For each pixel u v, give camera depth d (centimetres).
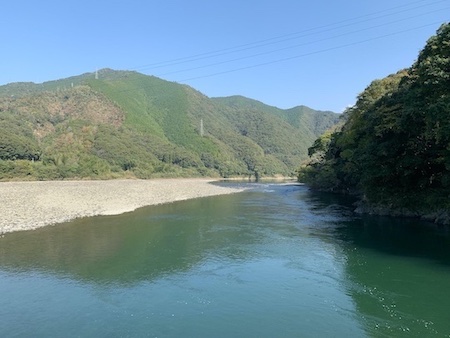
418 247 2384
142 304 1515
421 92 2991
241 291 1664
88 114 14525
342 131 6153
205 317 1388
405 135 3381
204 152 17275
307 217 3788
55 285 1728
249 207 4797
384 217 3662
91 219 3597
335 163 6544
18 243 2509
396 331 1264
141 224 3334
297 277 1850
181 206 4944
